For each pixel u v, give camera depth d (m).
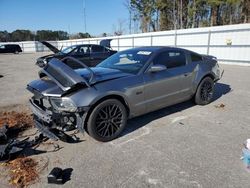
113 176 2.91
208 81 5.58
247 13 34.78
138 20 51.62
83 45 11.99
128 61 4.60
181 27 43.25
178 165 3.10
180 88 4.90
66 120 3.52
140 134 4.09
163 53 4.68
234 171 2.94
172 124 4.50
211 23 40.47
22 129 4.47
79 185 2.76
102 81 3.78
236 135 3.95
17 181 2.85
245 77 9.60
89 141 3.88
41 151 3.59
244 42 13.65
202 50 16.16
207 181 2.75
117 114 3.89
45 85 3.82
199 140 3.80
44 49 48.34
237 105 5.61
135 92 4.04
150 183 2.75
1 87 8.81
